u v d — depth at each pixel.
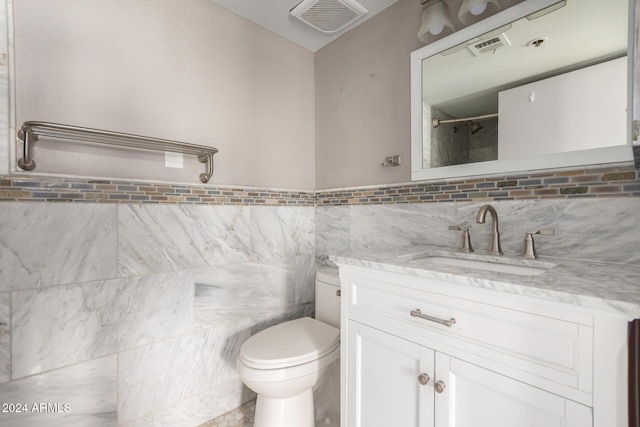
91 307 1.12
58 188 1.07
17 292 0.99
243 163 1.58
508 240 1.12
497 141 1.14
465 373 0.72
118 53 1.21
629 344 0.51
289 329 1.41
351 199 1.68
